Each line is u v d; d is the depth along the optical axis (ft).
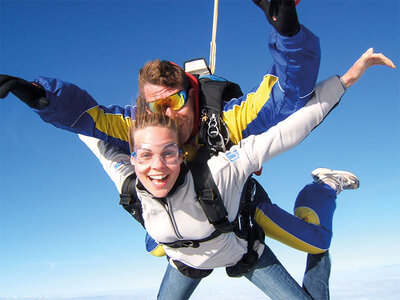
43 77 4.11
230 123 4.37
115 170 4.58
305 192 5.96
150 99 4.22
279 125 3.97
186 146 4.41
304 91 3.72
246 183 4.48
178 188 3.81
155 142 3.62
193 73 5.94
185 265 4.90
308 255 5.66
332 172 6.13
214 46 6.98
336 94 3.95
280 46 3.40
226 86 4.76
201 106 4.48
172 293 5.41
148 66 4.30
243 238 4.61
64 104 4.13
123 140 4.80
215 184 3.78
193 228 4.01
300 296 4.99
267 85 4.07
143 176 3.74
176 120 3.97
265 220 5.32
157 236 4.25
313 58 3.48
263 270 5.08
